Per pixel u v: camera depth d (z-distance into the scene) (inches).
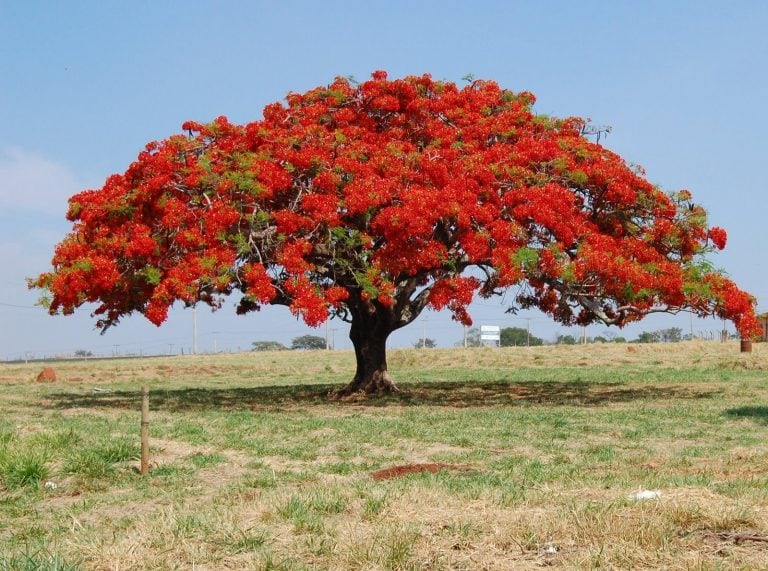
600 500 312.5
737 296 907.4
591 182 972.6
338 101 1051.3
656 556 237.0
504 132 1026.7
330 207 889.5
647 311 976.9
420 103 1040.8
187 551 265.9
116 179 971.9
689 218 981.2
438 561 245.6
